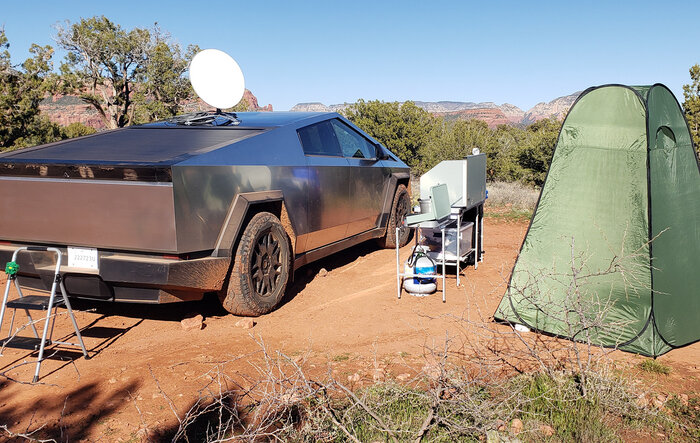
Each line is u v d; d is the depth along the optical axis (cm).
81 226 403
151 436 274
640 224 399
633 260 397
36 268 414
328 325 462
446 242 593
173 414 298
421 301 527
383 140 2566
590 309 400
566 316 341
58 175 403
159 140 476
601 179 420
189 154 419
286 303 531
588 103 431
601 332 395
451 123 2680
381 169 710
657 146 413
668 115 427
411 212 812
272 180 492
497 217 1121
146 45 3791
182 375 353
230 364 372
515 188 1564
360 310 503
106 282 409
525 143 1791
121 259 396
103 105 3928
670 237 409
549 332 416
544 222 440
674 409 300
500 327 441
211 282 424
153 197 387
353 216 643
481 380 308
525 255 444
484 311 487
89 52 3719
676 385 334
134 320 477
